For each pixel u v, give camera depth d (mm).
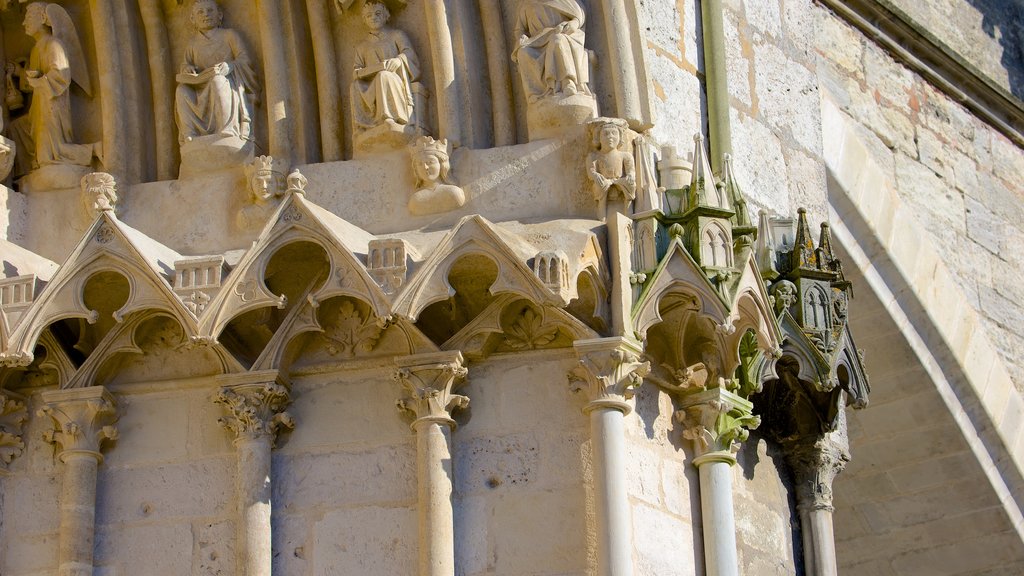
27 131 12227
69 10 12273
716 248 11219
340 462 11180
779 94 13914
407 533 10945
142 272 11008
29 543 11375
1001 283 18859
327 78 11938
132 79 12094
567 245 10922
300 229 10977
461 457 11086
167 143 12031
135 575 11180
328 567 10961
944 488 17906
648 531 11008
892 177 17734
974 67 18922
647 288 11047
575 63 11586
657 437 11375
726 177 11906
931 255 17531
